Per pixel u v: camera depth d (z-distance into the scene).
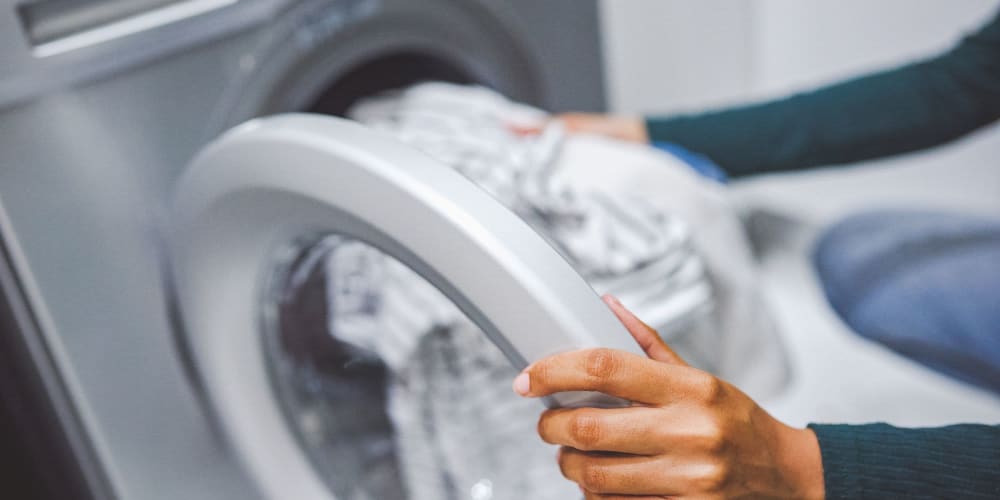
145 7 0.56
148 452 0.65
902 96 0.75
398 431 0.68
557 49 0.86
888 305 0.97
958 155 1.05
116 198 0.58
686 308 0.62
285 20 0.63
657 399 0.35
